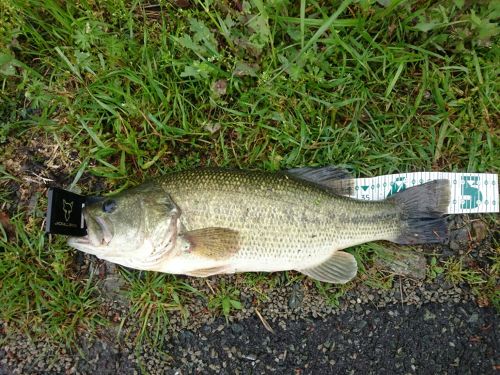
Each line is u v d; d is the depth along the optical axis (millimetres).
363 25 609
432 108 647
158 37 629
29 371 625
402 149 647
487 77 631
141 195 555
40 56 633
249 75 626
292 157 635
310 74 616
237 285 640
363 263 646
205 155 644
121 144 622
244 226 562
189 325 638
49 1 604
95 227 545
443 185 611
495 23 604
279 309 642
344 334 642
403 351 642
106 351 632
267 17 591
